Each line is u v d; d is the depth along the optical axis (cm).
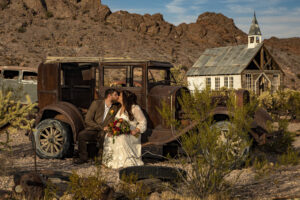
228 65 3284
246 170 569
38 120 689
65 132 654
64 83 751
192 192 433
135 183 439
